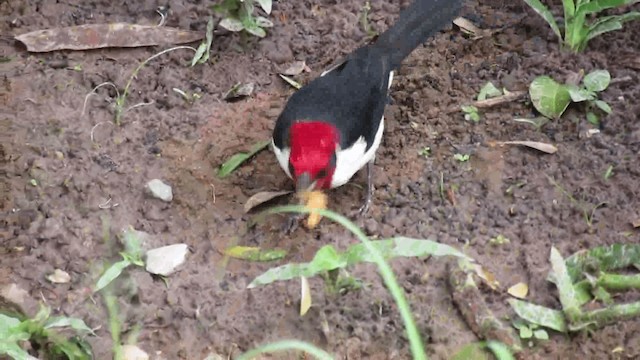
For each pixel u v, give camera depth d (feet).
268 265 4.53
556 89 4.78
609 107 4.77
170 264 4.50
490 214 4.60
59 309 4.45
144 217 4.61
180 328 4.43
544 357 4.39
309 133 4.51
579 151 4.71
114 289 4.48
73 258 4.53
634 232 4.57
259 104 4.83
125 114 4.78
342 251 4.54
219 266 4.53
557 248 4.54
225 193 4.66
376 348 4.40
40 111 4.77
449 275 4.48
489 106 4.80
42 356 4.37
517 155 4.71
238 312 4.45
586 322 4.40
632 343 4.39
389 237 4.58
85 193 4.63
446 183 4.66
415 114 4.80
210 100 4.83
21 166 4.66
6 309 4.44
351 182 4.69
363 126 4.57
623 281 4.46
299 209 4.39
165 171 4.69
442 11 4.80
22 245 4.54
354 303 4.45
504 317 4.43
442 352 4.39
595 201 4.61
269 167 4.71
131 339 4.41
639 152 4.69
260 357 4.39
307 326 4.43
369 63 4.67
